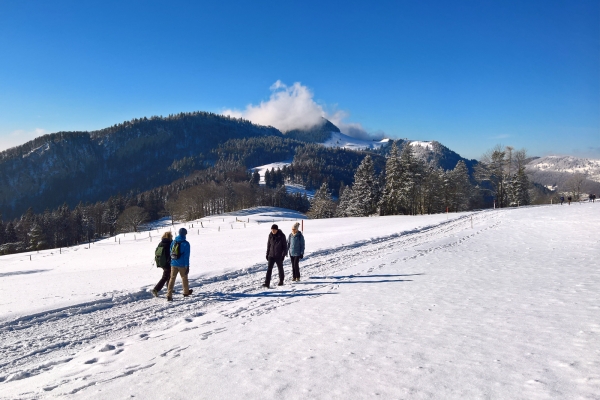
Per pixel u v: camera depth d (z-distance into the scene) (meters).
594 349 3.81
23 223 92.62
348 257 15.95
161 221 112.81
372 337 4.86
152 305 8.67
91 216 108.06
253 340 5.16
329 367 3.84
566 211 32.66
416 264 12.81
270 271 10.49
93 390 3.78
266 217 84.88
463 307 6.35
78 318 7.69
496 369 3.48
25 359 5.55
